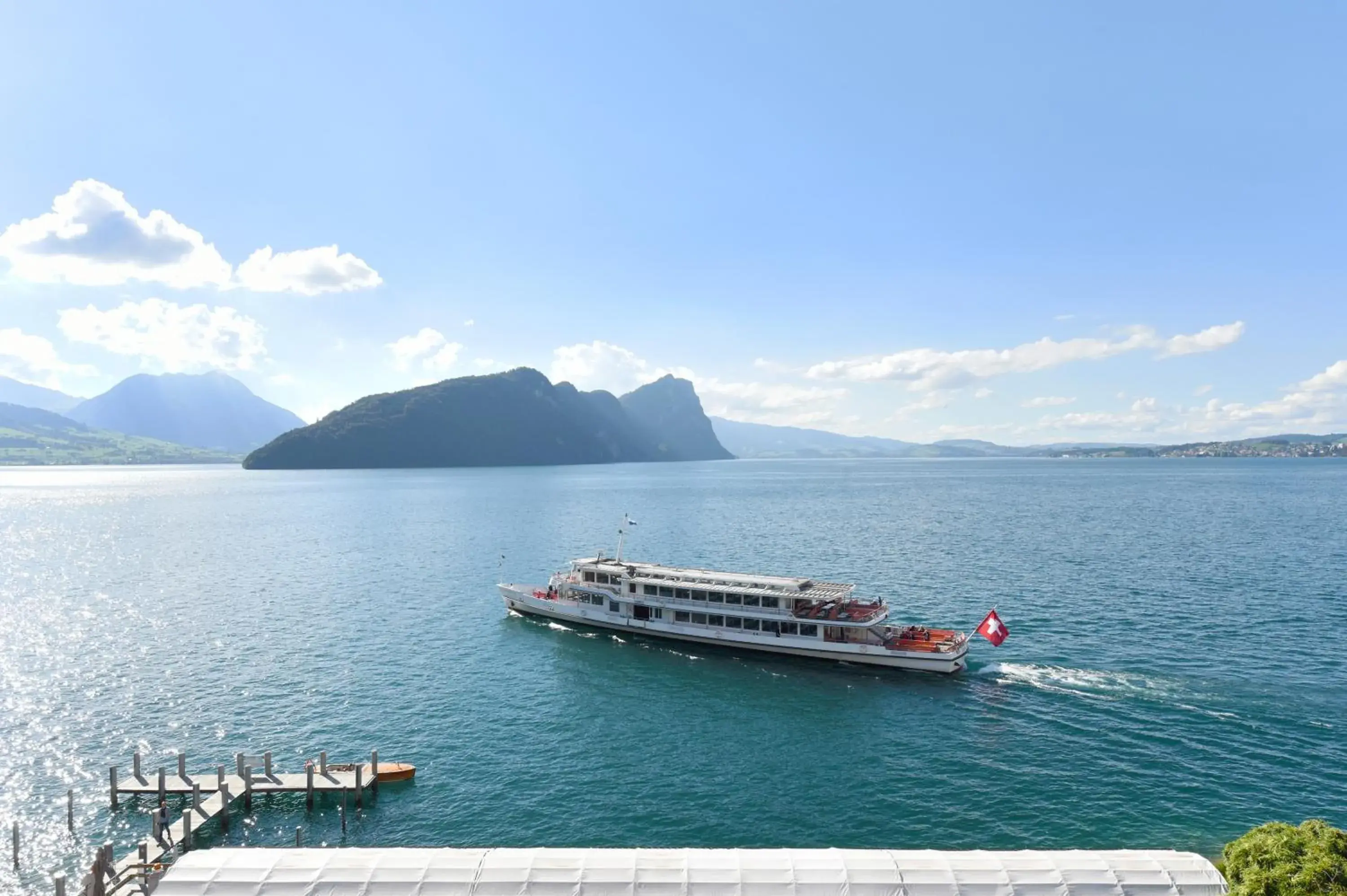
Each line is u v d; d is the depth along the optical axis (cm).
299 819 4744
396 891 3312
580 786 5153
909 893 3278
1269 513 19200
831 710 6488
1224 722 5931
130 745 5812
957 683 6994
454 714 6444
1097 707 6303
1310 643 7750
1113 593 10169
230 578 12388
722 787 5125
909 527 17775
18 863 4350
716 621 8369
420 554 14775
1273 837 3488
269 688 7038
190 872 3397
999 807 4781
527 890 3312
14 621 9525
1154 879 3359
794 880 3344
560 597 9638
